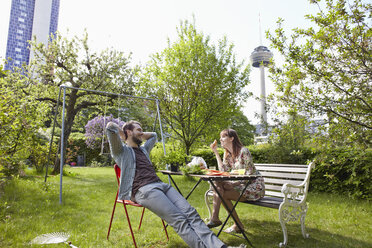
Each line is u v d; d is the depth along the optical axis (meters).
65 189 6.04
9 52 73.00
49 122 20.14
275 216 3.96
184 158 3.35
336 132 4.14
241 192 2.97
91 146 17.14
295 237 3.00
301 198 3.04
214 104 8.84
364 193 5.27
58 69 12.00
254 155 7.91
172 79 8.77
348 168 5.48
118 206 4.49
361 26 3.88
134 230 3.16
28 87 12.16
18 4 75.69
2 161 5.10
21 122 5.82
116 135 2.41
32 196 4.87
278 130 4.84
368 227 3.38
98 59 11.97
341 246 2.69
